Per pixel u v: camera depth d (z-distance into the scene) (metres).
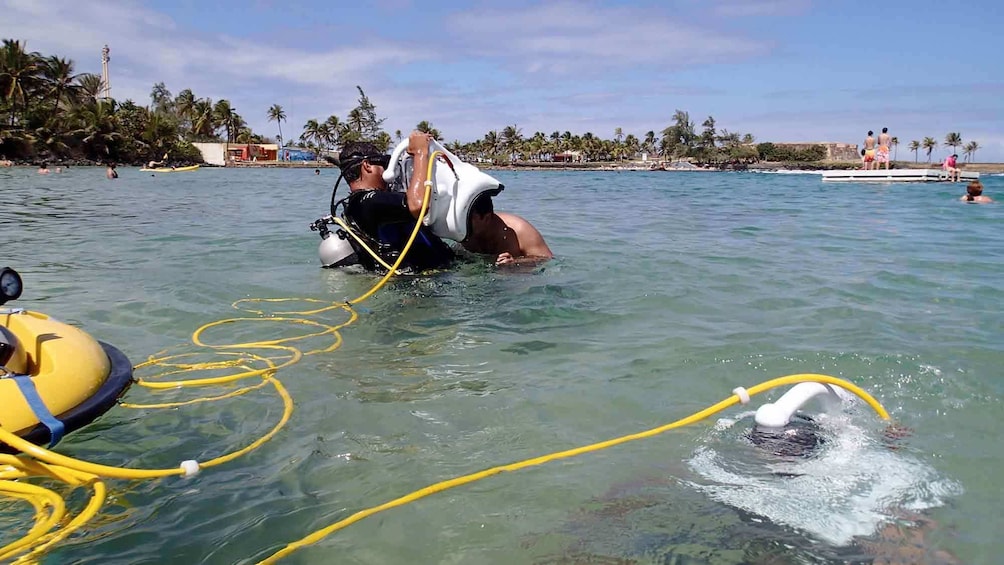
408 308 4.97
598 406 3.20
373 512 2.31
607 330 4.41
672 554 2.08
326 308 4.98
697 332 4.35
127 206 14.34
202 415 3.12
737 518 2.27
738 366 3.70
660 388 3.41
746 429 2.87
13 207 13.75
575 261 6.76
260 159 86.50
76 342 3.23
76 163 59.12
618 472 2.58
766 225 10.55
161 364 3.80
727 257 7.16
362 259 6.32
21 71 55.81
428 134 6.21
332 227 9.76
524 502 2.39
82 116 60.66
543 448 2.79
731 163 115.12
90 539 2.18
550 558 2.08
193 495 2.44
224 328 4.50
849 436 2.80
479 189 6.20
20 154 55.16
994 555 2.09
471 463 2.67
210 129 87.44
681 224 10.66
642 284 5.73
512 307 4.97
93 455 2.73
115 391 3.18
